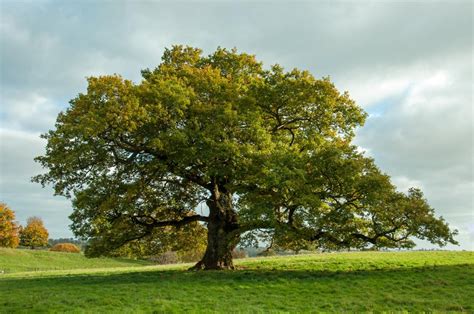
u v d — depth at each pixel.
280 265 33.06
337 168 26.23
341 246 27.36
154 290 21.94
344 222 25.95
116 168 28.38
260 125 27.95
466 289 21.92
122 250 32.22
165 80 28.06
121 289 22.45
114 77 26.05
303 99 29.20
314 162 26.75
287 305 18.81
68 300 19.64
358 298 20.22
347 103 30.98
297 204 25.95
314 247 28.31
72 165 26.27
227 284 23.53
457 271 26.53
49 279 28.97
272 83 30.30
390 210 25.84
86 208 28.08
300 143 31.08
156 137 26.16
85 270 39.59
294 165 26.41
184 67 29.95
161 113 25.73
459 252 41.12
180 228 33.31
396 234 27.08
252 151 26.61
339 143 31.36
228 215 30.62
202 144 25.97
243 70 32.69
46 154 26.94
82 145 24.70
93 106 25.50
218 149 25.42
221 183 30.30
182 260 67.00
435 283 23.38
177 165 27.80
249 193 26.70
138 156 27.92
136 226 31.06
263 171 24.88
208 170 26.84
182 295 20.67
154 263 75.56
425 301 19.34
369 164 27.05
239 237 28.25
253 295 20.77
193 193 32.78
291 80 29.28
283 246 29.77
